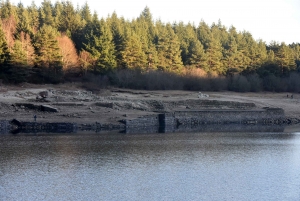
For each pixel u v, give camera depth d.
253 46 175.12
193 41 172.50
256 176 40.59
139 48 135.88
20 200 31.66
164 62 145.38
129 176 39.50
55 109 80.12
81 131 71.88
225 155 51.66
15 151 50.44
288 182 38.47
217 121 96.19
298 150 56.38
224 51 172.12
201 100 108.19
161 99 106.81
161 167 43.75
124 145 57.38
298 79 153.25
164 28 183.38
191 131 79.19
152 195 33.69
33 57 113.69
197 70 143.00
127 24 169.38
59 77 115.69
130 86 123.19
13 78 104.88
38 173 39.75
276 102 121.38
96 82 119.06
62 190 34.41
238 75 148.25
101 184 36.50
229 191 35.25
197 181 38.28
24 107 79.94
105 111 84.94
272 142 64.25
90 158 47.41
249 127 90.06
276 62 167.25
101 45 128.88
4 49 107.06
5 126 69.44
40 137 62.84
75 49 133.00
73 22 154.62
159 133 74.00
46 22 159.88
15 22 136.00
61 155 48.69
